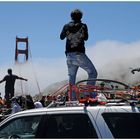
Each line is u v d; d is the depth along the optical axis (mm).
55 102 7133
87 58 9891
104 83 7199
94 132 6414
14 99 14297
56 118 6770
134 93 6770
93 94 7391
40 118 6879
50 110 6855
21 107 14797
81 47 9867
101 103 6746
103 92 6949
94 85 7809
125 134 6301
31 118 6953
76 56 9820
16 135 6973
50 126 6758
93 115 6516
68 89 7984
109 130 6359
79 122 6586
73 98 7730
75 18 9969
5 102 16172
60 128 6691
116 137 6297
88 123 6516
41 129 6785
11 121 7051
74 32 9898
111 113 6469
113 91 6934
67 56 9953
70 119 6664
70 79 9867
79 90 7227
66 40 10023
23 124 6988
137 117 6371
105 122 6422
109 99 6934
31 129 6922
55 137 6656
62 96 8039
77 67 9922
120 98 6875
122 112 6441
